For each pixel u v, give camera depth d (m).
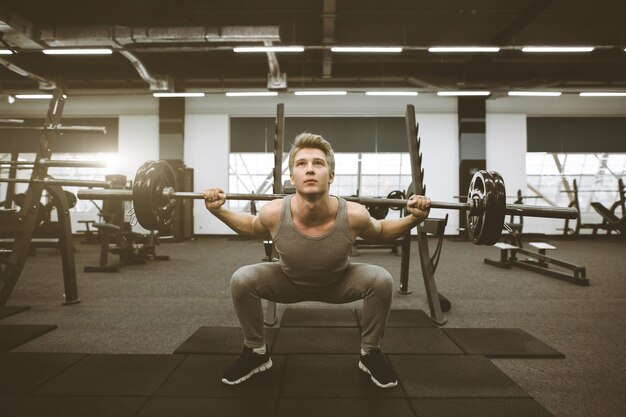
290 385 1.31
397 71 6.29
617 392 1.31
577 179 8.14
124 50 5.18
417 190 2.19
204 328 1.92
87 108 7.41
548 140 7.38
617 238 6.91
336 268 1.23
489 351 1.62
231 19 5.31
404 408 1.16
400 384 1.32
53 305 2.42
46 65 6.58
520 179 7.25
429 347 1.66
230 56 6.49
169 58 6.55
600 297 2.65
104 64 6.72
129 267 3.91
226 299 2.59
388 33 5.74
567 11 5.11
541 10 4.70
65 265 2.44
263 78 6.40
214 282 3.16
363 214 1.21
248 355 1.34
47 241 2.57
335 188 7.76
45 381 1.33
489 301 2.53
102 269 3.60
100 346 1.71
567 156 7.98
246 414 1.12
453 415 1.12
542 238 7.03
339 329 1.91
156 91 6.41
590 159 7.96
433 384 1.32
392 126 7.37
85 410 1.14
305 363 1.49
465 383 1.33
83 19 5.30
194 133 7.32
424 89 6.42
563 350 1.68
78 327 1.98
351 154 7.59
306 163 1.13
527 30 5.63
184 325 2.02
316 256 1.18
